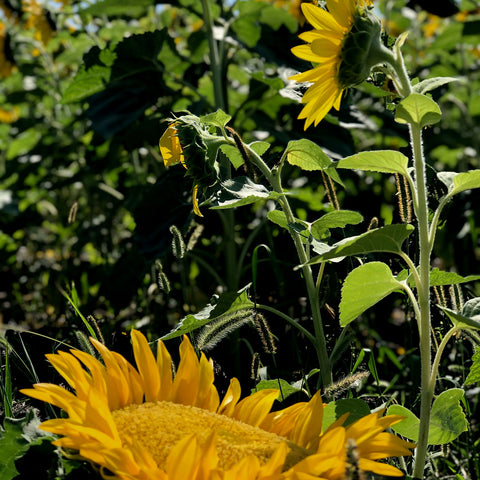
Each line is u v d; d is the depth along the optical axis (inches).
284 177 152.1
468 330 101.0
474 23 169.8
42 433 92.5
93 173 181.8
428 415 94.2
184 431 88.0
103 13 163.9
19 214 198.5
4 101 231.6
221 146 104.7
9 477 90.7
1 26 218.1
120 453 85.0
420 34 227.6
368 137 183.0
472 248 161.8
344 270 111.6
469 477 104.7
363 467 86.2
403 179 99.8
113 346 108.0
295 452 88.0
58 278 161.9
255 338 120.3
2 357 106.6
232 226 140.4
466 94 219.6
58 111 214.8
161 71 147.0
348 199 153.3
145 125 149.0
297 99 128.7
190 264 155.9
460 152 209.3
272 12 149.4
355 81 94.2
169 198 128.6
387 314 129.3
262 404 93.0
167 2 156.9
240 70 183.3
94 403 86.7
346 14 93.7
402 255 93.6
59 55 200.7
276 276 126.6
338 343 102.9
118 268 142.6
